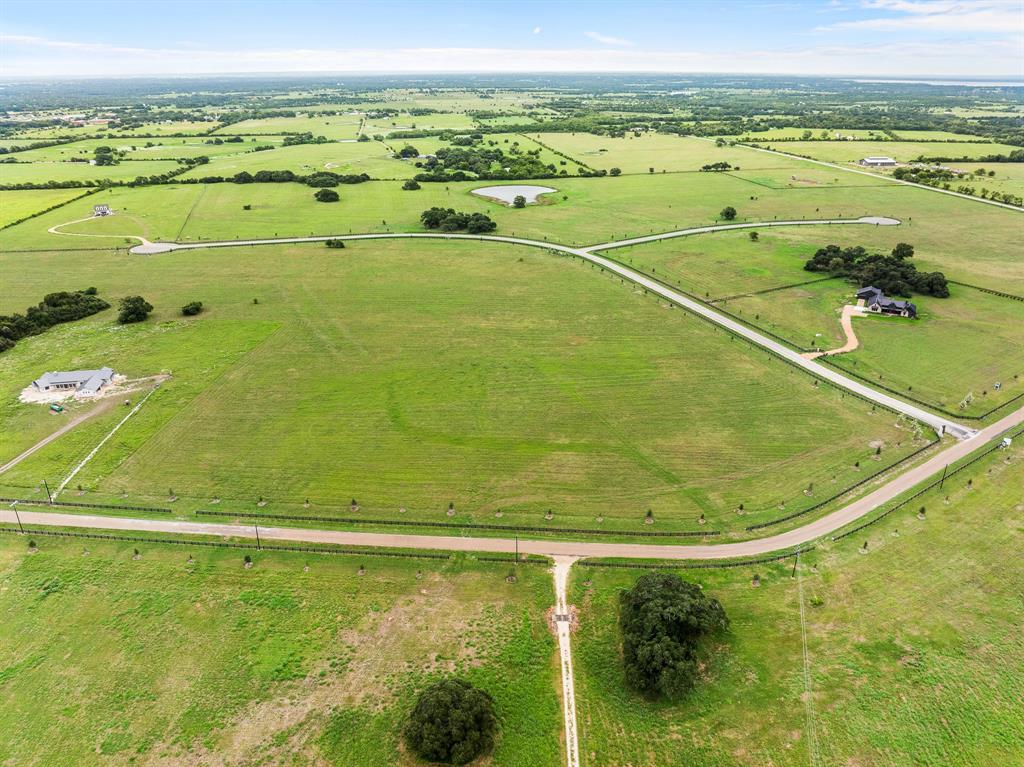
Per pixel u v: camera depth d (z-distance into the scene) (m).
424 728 48.44
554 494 78.12
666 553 68.81
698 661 55.91
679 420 93.25
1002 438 87.81
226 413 96.12
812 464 82.88
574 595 63.97
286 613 61.94
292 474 82.25
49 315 128.88
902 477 79.94
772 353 113.31
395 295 142.75
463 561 68.19
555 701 53.59
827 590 63.44
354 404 98.38
